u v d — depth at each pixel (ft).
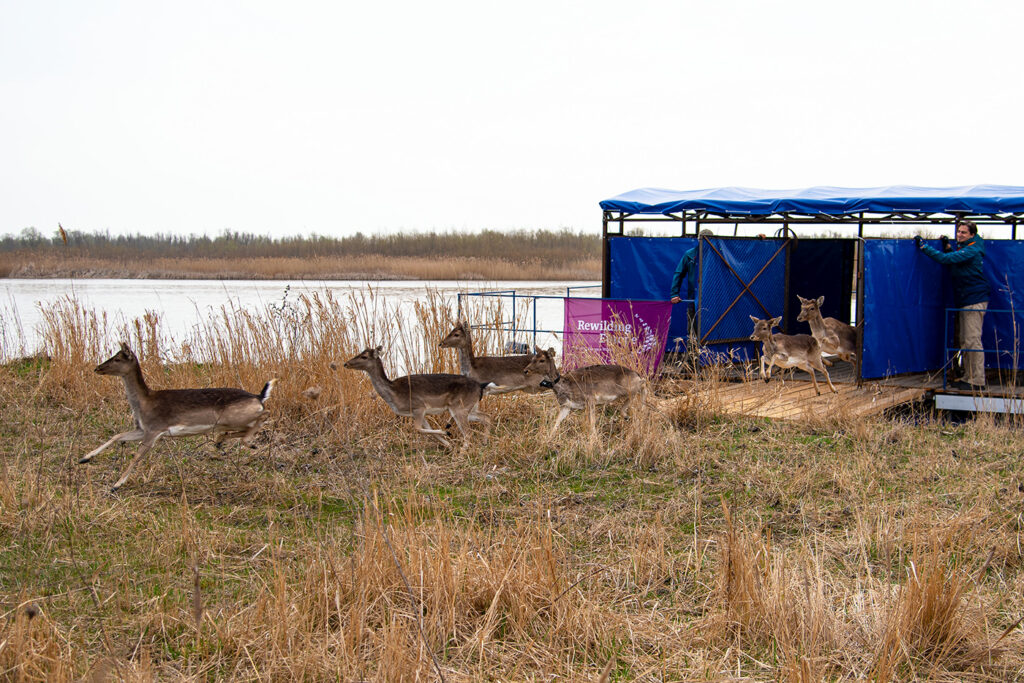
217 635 20.47
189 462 35.96
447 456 37.47
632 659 19.80
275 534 27.50
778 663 19.52
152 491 32.19
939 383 48.32
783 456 36.01
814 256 61.57
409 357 47.98
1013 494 29.91
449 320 48.70
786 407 44.45
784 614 20.30
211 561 25.35
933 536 23.50
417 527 25.58
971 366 46.39
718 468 34.78
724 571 22.04
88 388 48.57
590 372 39.37
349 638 19.53
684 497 31.37
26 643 18.78
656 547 25.62
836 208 47.62
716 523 28.58
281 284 166.50
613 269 56.90
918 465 34.06
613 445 37.76
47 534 26.68
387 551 22.68
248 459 36.42
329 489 32.37
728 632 20.72
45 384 49.73
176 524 28.02
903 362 50.47
